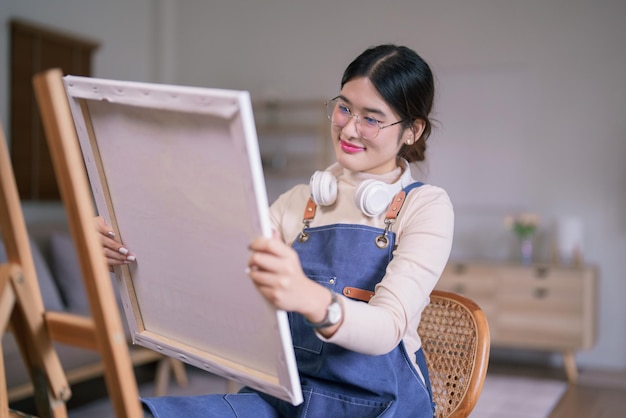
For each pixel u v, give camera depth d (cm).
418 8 571
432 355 156
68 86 120
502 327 503
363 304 116
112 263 131
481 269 509
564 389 460
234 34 623
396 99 141
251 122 96
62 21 540
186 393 424
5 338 316
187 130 105
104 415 372
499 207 553
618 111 525
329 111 152
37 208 531
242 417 137
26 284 115
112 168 123
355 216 149
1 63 494
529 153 545
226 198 104
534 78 543
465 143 559
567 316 488
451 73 562
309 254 149
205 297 118
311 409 138
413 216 142
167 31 633
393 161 153
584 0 531
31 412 375
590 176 531
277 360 109
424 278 130
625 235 522
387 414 132
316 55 600
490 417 384
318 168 602
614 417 394
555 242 518
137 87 107
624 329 521
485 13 554
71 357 346
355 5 588
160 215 118
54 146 90
